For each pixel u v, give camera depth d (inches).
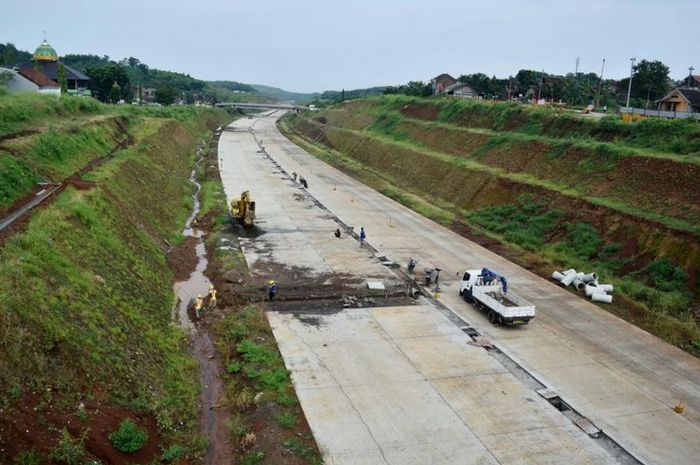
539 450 737.0
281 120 7126.0
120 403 682.2
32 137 1473.9
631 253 1406.3
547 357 997.2
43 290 737.6
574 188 1803.6
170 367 856.3
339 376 900.0
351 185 2635.3
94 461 574.9
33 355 636.1
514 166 2177.7
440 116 3319.4
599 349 1037.2
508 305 1136.8
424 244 1673.2
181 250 1470.2
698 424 815.7
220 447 714.8
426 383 890.7
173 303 1140.5
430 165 2610.7
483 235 1780.3
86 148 1760.6
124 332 832.9
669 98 2605.8
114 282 971.3
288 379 882.1
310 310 1155.9
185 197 2076.8
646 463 723.4
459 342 1039.6
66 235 967.6
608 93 3585.1
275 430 753.0
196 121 4594.0
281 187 2482.8
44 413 588.7
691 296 1211.9
